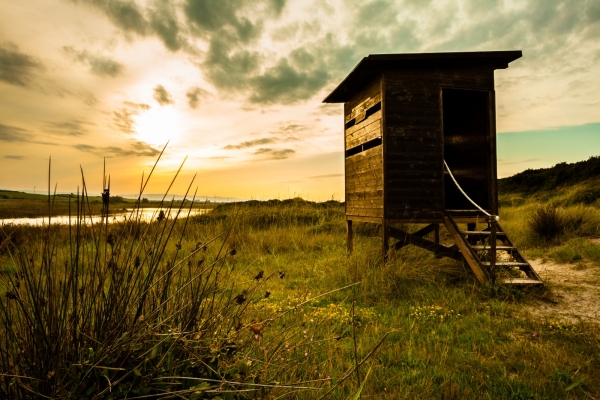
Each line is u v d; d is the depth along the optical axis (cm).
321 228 1447
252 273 789
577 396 357
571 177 2406
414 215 873
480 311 615
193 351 222
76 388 184
